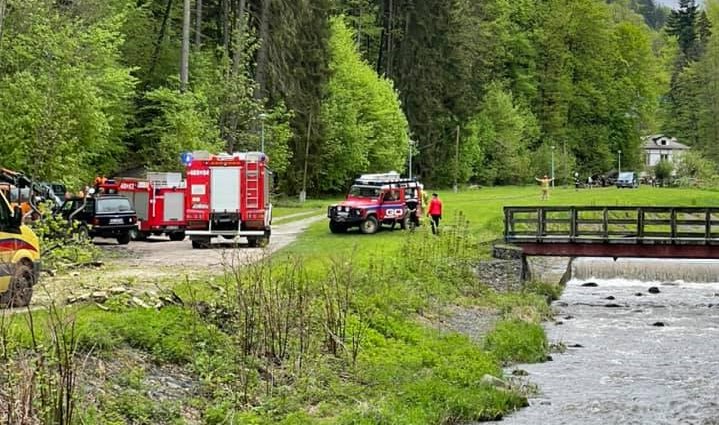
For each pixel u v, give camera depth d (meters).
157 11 81.69
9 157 42.81
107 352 16.03
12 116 43.22
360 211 46.94
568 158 135.62
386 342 23.55
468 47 112.75
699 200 84.69
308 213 67.56
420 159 107.12
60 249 28.89
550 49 140.75
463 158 114.31
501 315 32.62
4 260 19.67
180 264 31.88
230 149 68.50
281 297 20.56
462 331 28.69
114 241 46.59
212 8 81.06
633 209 43.09
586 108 142.38
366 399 17.89
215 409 15.44
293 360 18.97
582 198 87.81
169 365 17.09
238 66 69.38
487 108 126.62
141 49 74.25
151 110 71.88
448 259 38.25
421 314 29.23
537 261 51.66
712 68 139.88
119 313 18.89
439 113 107.50
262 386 17.45
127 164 70.88
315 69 83.38
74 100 46.28
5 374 12.95
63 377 12.51
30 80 44.69
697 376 23.38
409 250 37.19
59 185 45.91
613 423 18.14
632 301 41.28
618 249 43.31
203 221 41.56
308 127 83.00
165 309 19.64
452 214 61.09
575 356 26.62
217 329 19.30
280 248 39.03
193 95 63.97
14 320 16.45
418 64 105.62
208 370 17.22
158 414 14.55
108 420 13.42
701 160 132.75
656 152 187.50
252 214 41.47
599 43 143.12
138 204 47.22
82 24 55.94
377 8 111.38
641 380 22.81
